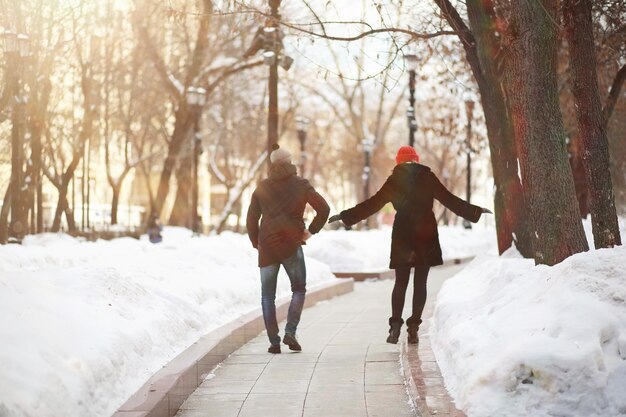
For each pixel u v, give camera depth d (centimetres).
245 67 4372
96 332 672
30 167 3366
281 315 1273
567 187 899
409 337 939
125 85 4288
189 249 1526
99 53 3831
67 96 4388
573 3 932
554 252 895
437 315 1013
